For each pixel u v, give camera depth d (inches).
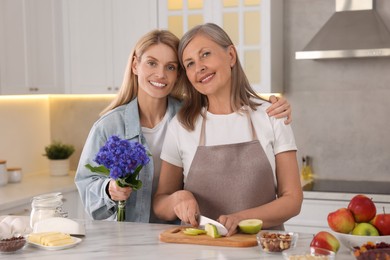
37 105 192.1
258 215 83.7
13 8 160.6
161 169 95.0
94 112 194.4
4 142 176.6
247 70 161.0
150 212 101.5
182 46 92.3
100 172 88.0
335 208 151.2
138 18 171.8
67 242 78.0
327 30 162.6
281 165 90.0
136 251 74.8
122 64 174.7
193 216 81.9
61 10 179.3
